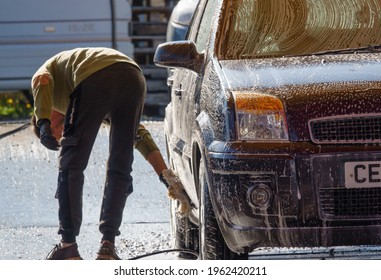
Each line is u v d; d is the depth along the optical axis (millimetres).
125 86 11102
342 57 10805
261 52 11141
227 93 10227
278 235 9750
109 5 26453
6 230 14648
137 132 11781
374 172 9734
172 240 13219
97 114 11055
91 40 26406
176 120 12570
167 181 11688
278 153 9750
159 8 28766
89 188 17766
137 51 28281
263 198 9742
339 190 9727
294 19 11352
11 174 18844
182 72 12461
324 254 11797
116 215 11094
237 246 9977
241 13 11383
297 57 10977
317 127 9844
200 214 10531
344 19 11344
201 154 10398
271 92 10102
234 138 9961
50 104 11273
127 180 11133
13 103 29500
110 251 11031
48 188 17750
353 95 9922
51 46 26281
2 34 26109
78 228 11117
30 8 26156
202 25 12422
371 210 9742
